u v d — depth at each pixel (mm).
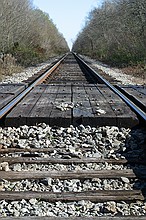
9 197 3348
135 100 7328
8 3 29141
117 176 3877
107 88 9828
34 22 43875
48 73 15875
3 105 6562
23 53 28234
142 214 3102
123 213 3123
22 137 5242
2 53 24734
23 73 19312
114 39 38562
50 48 66812
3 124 5793
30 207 3217
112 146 4914
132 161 4355
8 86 9695
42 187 3662
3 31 27250
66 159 4395
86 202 3309
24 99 7473
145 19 30516
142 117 5492
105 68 25281
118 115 5758
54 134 5340
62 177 3836
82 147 4895
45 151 4691
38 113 5887
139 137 5164
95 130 5398
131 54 28203
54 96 7992
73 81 14211
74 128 5543
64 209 3207
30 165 4262
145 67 20359
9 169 4160
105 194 3447
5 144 4945
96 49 60156
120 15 39844
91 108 6375
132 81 14734
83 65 25844
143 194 3504
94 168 4191
